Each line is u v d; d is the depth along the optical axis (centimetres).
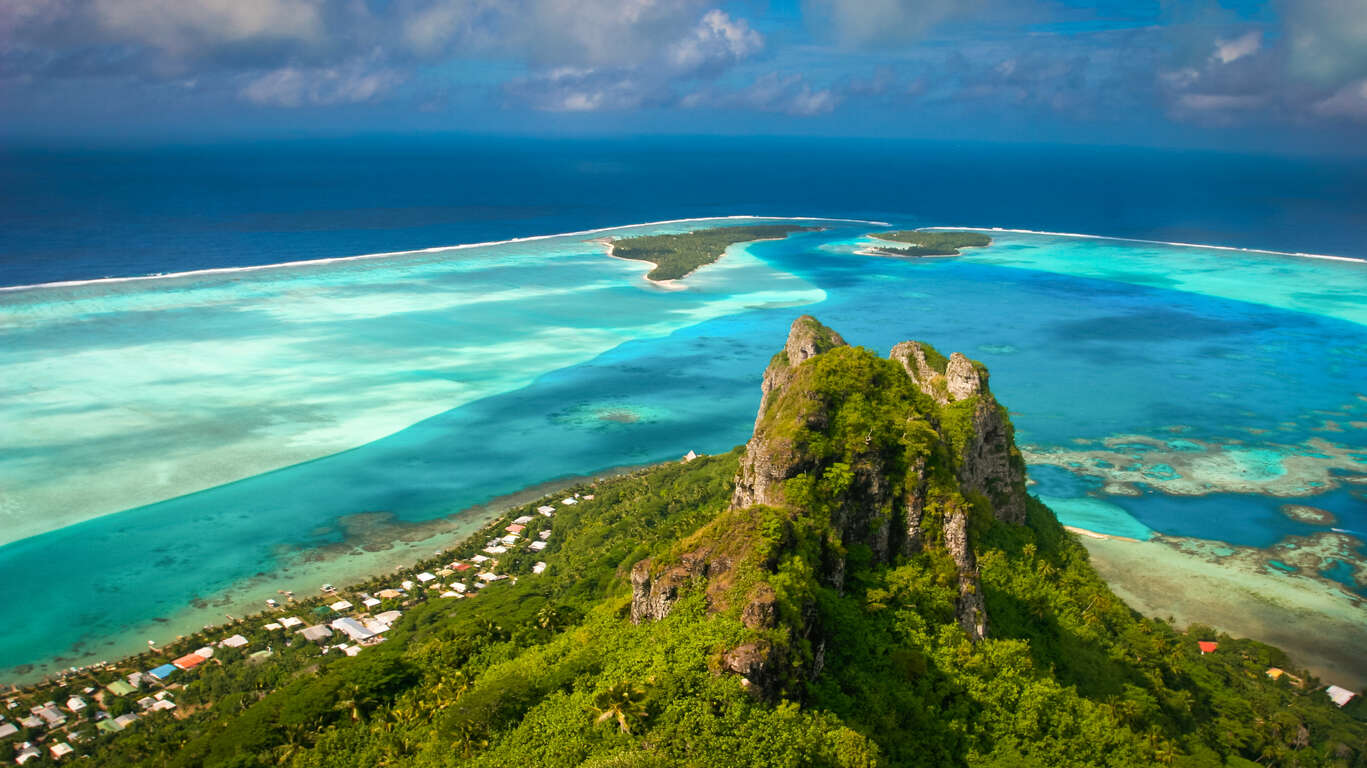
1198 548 17412
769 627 7019
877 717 7344
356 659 11125
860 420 9450
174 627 14462
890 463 9406
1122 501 19700
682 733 6328
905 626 8400
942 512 9288
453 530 18112
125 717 11900
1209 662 12362
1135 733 8900
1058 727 8206
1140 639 11162
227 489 19638
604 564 14412
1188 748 9431
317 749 9038
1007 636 9531
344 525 18212
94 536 17375
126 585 15712
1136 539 17775
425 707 9394
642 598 8250
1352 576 16338
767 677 6775
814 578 8131
